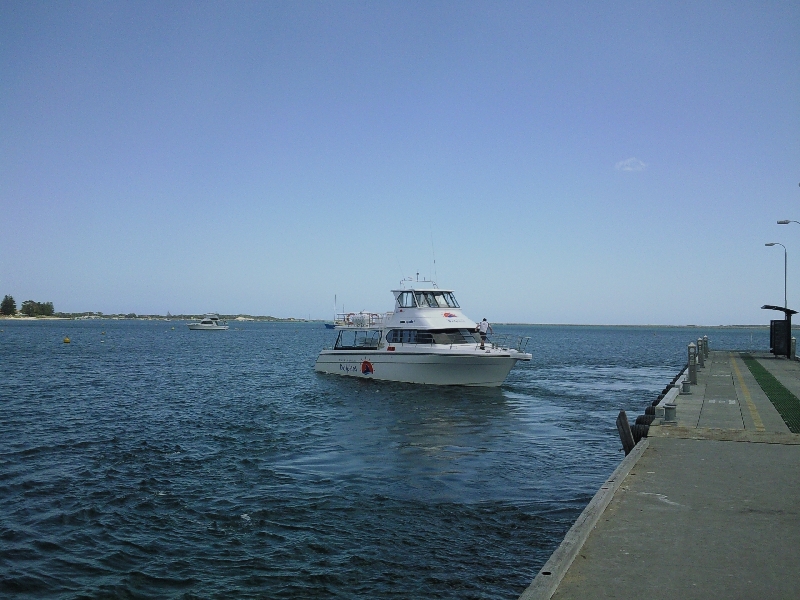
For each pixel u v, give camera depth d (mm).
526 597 6656
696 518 9500
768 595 6961
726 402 21047
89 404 31297
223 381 42562
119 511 14625
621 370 53375
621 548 8336
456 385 35562
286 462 19188
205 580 11203
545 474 17641
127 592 10789
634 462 12742
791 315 42969
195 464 18922
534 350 90750
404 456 19938
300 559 12016
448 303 38188
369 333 39344
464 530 13336
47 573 11453
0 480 17031
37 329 185500
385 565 11703
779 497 10500
